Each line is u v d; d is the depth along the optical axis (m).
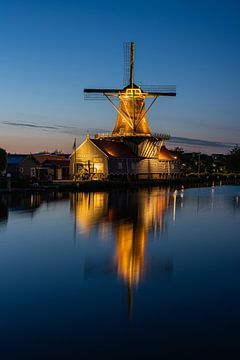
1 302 11.91
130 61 88.69
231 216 34.38
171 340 9.43
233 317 10.80
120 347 9.11
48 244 20.66
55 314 10.95
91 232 24.47
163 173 100.00
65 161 86.12
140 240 22.16
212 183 111.00
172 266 16.42
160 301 12.06
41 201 44.69
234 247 20.53
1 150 65.25
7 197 49.38
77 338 9.54
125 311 11.18
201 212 37.28
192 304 11.77
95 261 17.11
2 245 20.34
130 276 14.77
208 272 15.48
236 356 8.73
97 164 80.50
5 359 8.59
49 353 8.84
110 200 47.62
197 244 21.30
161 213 35.38
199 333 9.79
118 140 90.31
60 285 13.59
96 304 11.76
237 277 14.78
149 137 90.12
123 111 89.50
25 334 9.73
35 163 81.81
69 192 60.16
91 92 88.38
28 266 16.17
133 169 86.81
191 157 153.12
